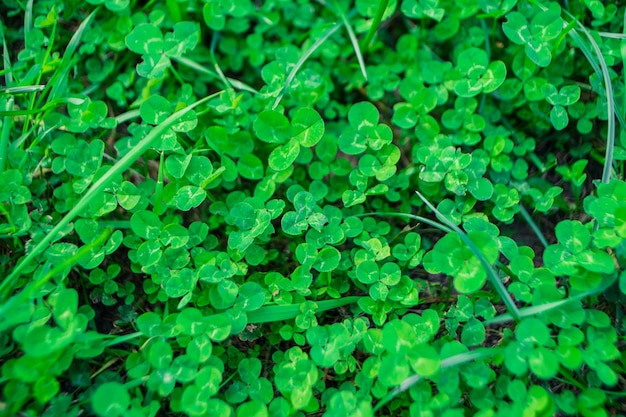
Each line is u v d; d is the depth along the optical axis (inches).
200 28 12.2
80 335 9.8
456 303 11.3
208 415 9.9
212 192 11.6
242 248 10.7
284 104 11.9
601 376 9.9
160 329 10.3
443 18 12.3
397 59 12.3
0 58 12.2
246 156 11.4
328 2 12.5
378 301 10.8
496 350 10.0
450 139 11.6
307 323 10.6
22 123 11.6
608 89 11.0
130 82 12.0
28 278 10.7
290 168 11.4
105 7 12.2
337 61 12.4
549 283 10.4
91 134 11.8
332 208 11.2
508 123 12.0
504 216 11.3
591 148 11.9
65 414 10.1
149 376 10.1
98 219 11.2
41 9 12.1
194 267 10.9
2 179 10.8
